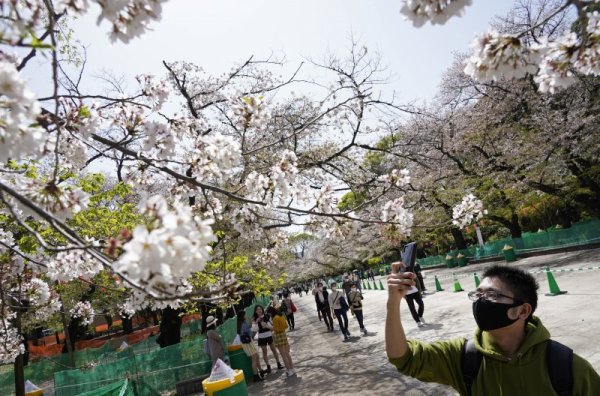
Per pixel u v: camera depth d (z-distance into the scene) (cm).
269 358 1339
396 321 205
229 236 834
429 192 2145
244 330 1027
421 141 1493
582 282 1085
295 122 1173
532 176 1744
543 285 1186
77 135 340
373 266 5312
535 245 2208
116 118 387
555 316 791
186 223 169
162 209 170
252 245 1299
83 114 320
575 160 1667
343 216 338
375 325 1412
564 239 2002
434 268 3625
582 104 1630
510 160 1811
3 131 186
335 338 1373
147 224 172
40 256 523
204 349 1070
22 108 188
